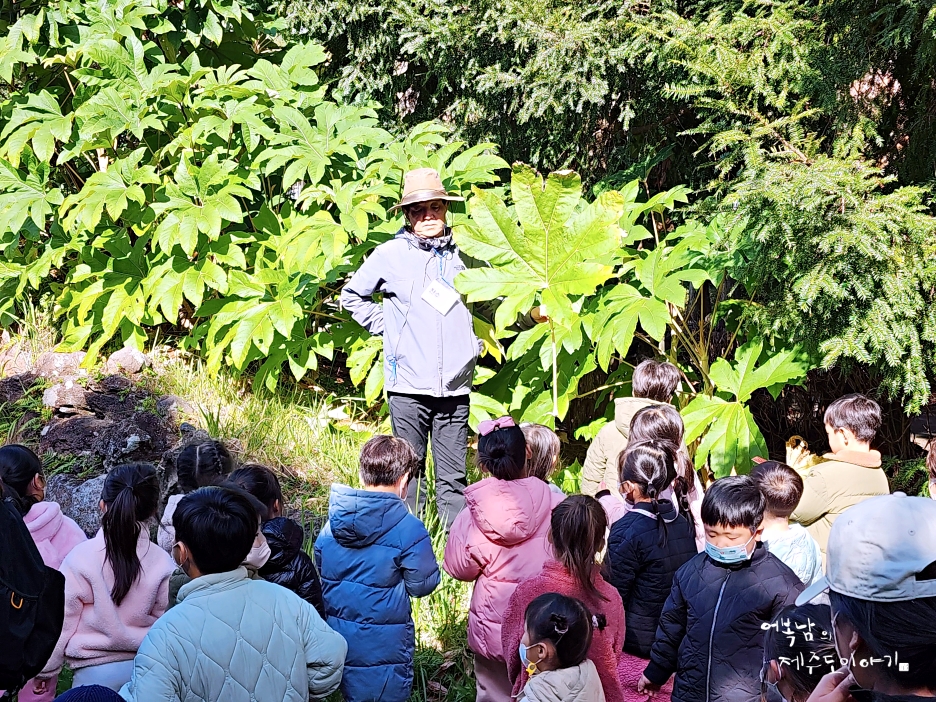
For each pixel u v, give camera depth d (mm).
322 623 2350
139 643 2867
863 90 5008
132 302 5766
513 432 3068
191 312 6574
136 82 6191
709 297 6086
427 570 3002
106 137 6039
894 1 4555
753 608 2566
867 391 5684
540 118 6113
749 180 4445
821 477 3479
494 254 4859
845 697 1421
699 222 5480
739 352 5055
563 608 2316
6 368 6059
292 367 5621
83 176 6934
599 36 5328
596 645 2631
